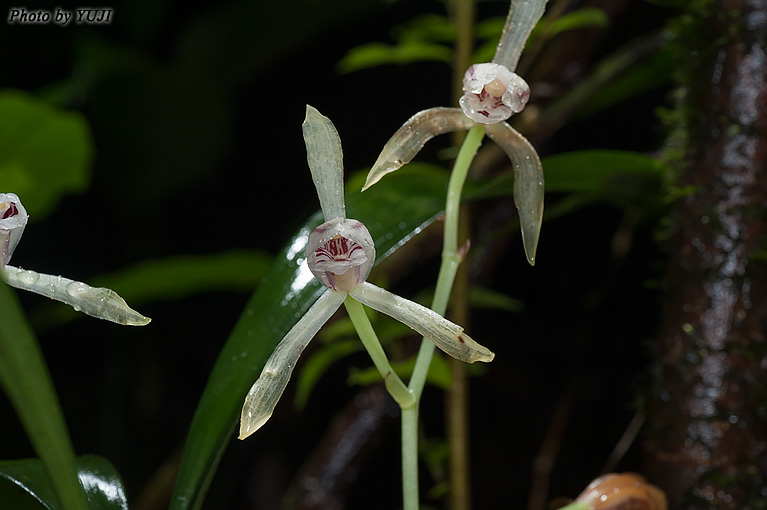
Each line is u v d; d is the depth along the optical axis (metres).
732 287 0.46
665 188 0.49
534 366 0.93
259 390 0.40
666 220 0.49
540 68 0.69
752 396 0.46
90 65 1.04
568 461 0.87
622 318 0.84
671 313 0.48
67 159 0.93
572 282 0.94
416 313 0.40
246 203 1.28
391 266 0.69
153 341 1.20
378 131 1.19
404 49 0.53
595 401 0.86
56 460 0.38
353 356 1.05
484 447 0.92
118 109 1.07
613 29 0.84
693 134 0.48
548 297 0.95
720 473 0.46
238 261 0.71
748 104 0.47
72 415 1.17
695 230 0.47
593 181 0.49
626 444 0.51
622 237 0.64
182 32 1.07
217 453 0.42
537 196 0.42
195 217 1.27
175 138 1.10
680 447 0.47
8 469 0.42
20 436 1.12
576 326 0.92
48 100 1.04
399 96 1.19
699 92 0.48
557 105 0.68
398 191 0.46
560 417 0.73
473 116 0.42
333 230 0.40
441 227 0.69
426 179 0.46
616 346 0.85
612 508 0.43
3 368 0.38
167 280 0.73
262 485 1.04
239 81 1.10
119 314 0.40
